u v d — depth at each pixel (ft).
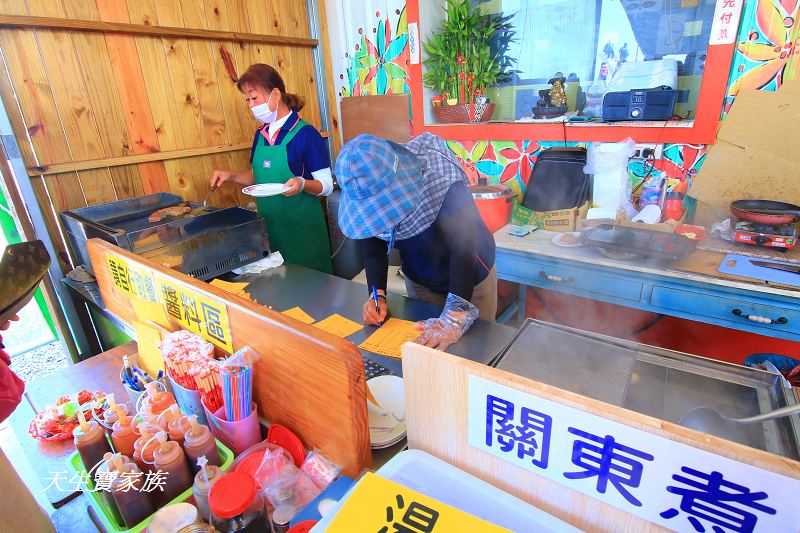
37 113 6.50
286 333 2.77
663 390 2.84
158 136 7.85
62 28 6.51
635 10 6.92
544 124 7.86
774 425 2.40
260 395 3.23
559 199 7.48
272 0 9.09
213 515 2.23
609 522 1.92
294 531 2.35
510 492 2.21
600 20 7.27
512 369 3.13
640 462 1.71
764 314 5.29
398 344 4.30
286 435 3.02
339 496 2.59
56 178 6.80
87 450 2.90
